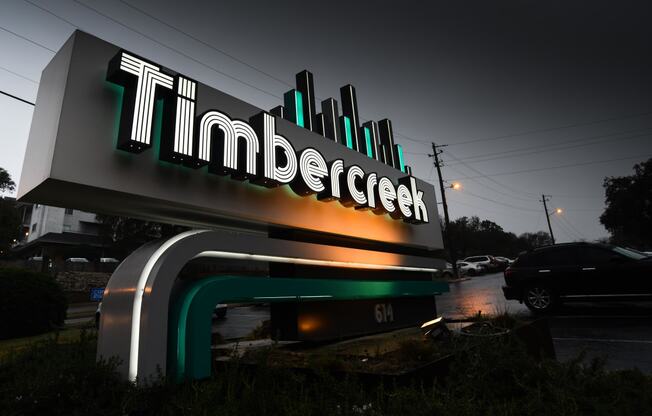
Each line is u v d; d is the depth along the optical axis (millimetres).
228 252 5047
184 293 4504
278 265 6941
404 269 9602
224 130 5523
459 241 63438
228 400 3309
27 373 4211
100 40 4898
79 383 3531
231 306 22984
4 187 30328
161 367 3889
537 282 10656
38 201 4805
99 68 4789
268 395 3320
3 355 6195
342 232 7816
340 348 5645
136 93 4695
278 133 7062
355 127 9648
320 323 6766
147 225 33469
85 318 18469
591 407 3031
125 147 4645
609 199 46906
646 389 3213
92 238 40812
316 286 6297
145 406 3426
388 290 8258
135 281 4125
